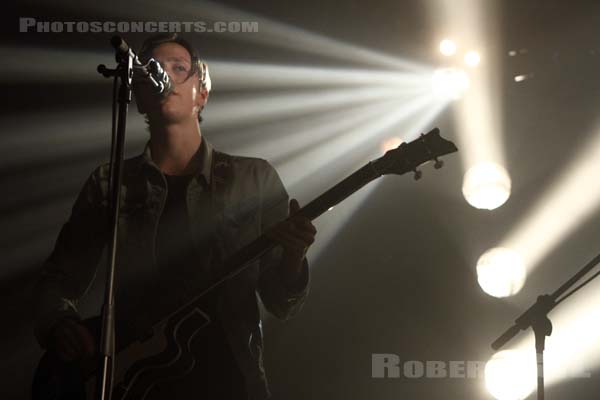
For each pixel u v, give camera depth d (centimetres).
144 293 269
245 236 275
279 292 264
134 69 257
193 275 270
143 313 264
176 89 284
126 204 280
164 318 263
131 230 277
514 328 345
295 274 261
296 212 266
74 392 266
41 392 271
